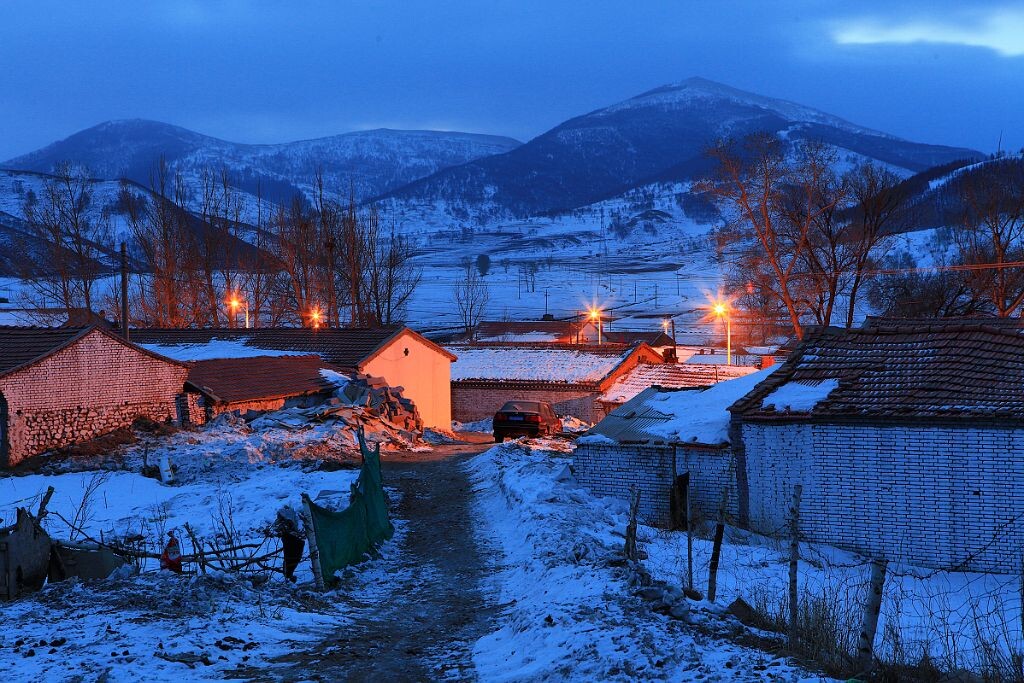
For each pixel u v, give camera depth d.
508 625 12.52
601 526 20.23
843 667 9.56
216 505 25.19
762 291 58.25
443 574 17.42
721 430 22.44
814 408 20.70
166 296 66.06
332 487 27.11
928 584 17.89
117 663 9.76
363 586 16.30
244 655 10.63
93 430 34.47
